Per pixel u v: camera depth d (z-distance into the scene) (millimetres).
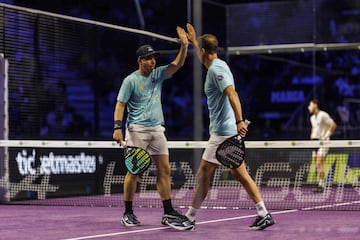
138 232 8297
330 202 12797
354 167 16016
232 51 20547
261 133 22234
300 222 9328
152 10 24844
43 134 15336
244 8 20375
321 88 25828
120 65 18719
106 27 17359
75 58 16406
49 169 14602
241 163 8367
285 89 25062
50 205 12516
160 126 8953
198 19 12461
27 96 14844
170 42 19203
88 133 18109
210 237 7789
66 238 7801
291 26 20094
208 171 8539
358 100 25734
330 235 7945
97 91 17406
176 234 8078
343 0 19625
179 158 16469
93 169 15719
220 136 8391
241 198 13320
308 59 24938
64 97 16156
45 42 15391
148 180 14281
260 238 7684
